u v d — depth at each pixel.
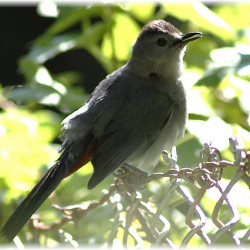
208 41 10.45
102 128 9.05
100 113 9.12
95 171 8.56
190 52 10.33
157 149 9.52
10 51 19.94
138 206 6.40
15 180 8.73
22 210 7.32
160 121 9.46
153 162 9.54
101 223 7.97
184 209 8.62
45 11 10.51
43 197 7.65
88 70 19.48
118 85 9.57
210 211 7.88
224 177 8.20
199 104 9.34
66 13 10.46
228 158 8.55
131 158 9.41
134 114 9.30
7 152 8.81
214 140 8.42
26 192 8.84
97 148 8.91
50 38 10.74
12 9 20.16
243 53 8.17
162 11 10.63
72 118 9.14
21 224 7.14
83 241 7.55
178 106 9.64
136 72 9.76
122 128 9.17
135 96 9.45
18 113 9.52
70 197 9.21
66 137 8.95
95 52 11.07
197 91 9.63
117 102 9.32
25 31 20.14
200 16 9.77
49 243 7.68
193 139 8.64
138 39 9.87
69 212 7.05
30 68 10.38
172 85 9.66
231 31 9.74
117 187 6.83
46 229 7.11
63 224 7.05
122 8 10.50
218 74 8.02
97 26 10.47
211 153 5.95
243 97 9.31
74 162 8.66
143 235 6.68
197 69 10.23
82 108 9.30
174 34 9.73
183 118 9.52
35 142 9.03
